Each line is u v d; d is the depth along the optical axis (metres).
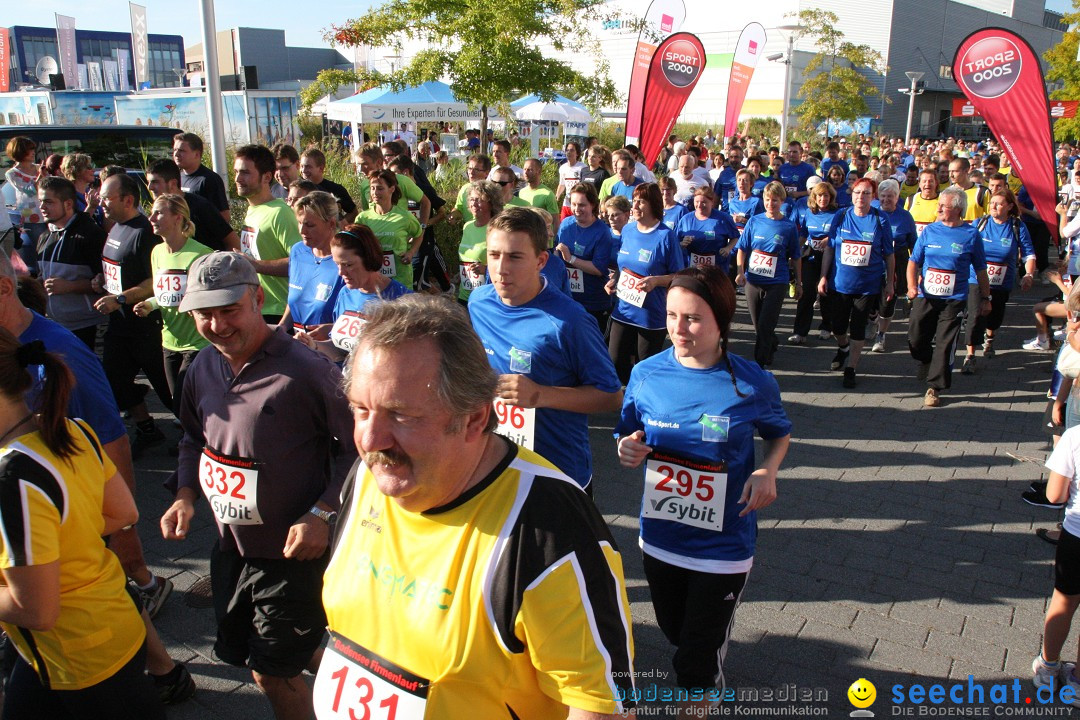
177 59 59.75
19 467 1.98
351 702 1.57
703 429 2.77
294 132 21.11
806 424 6.57
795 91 43.12
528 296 3.20
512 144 18.09
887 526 4.76
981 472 5.60
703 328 2.75
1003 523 4.81
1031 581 4.15
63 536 2.09
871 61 33.97
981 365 8.36
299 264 4.75
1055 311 7.26
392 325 1.38
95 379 2.90
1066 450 3.09
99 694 2.26
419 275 9.12
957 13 55.22
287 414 2.52
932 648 3.58
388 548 1.54
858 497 5.17
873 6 49.88
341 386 1.48
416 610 1.48
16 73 54.91
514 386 2.89
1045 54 27.36
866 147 23.69
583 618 1.40
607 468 5.64
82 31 52.69
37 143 10.12
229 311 2.44
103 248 5.36
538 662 1.40
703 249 7.75
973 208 9.49
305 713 2.70
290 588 2.58
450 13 14.70
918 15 51.62
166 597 3.83
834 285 7.61
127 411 5.99
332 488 2.50
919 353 7.16
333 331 4.13
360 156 8.38
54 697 2.29
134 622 2.34
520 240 3.08
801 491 5.25
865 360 8.48
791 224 7.36
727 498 2.77
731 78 15.70
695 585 2.80
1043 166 8.88
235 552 2.71
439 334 1.38
